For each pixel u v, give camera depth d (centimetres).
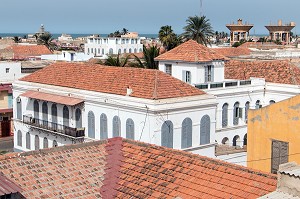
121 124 4178
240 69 5966
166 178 1866
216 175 1811
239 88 5250
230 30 16450
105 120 4334
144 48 7000
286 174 1388
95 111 4428
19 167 1864
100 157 2055
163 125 3956
